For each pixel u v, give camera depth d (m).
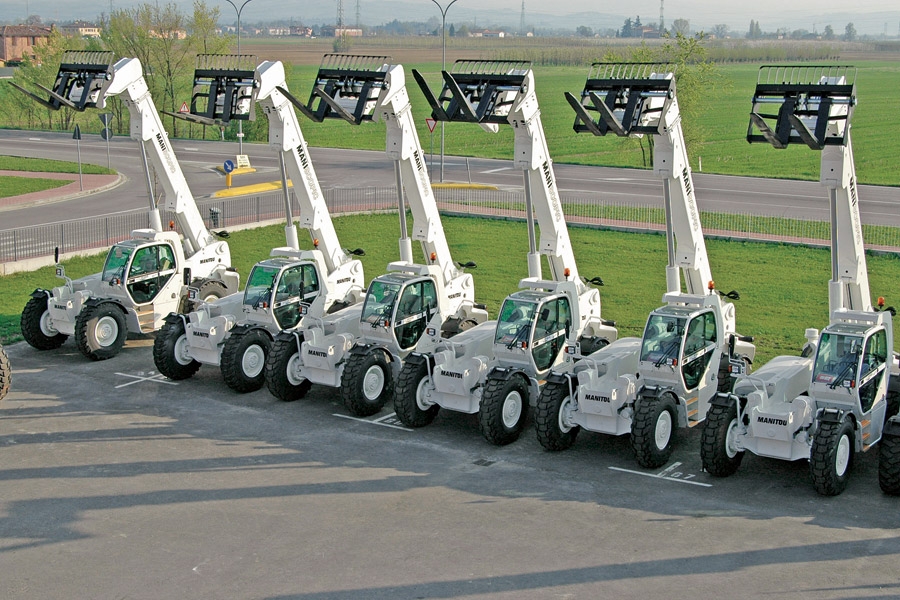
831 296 18.67
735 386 18.16
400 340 21.36
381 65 22.86
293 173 24.52
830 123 18.00
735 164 62.28
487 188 49.75
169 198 26.14
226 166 48.47
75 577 13.84
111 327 24.47
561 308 20.62
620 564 14.15
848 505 16.28
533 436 19.69
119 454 18.44
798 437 16.84
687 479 17.45
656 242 38.19
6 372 20.86
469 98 21.02
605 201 45.91
